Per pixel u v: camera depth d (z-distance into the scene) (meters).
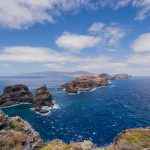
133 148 22.91
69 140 58.34
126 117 87.19
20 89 122.12
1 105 112.88
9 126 28.88
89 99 137.62
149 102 123.88
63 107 111.25
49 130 68.81
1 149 23.77
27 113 97.06
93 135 62.84
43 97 107.31
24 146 25.05
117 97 145.75
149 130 26.09
